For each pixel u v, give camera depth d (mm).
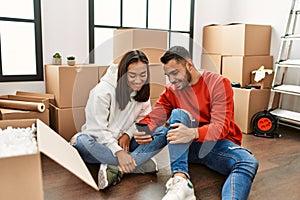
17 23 2262
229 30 2723
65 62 2432
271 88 2490
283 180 1523
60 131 2031
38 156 705
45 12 2291
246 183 1202
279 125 2732
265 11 2850
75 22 2443
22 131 998
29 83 2328
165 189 1389
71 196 1303
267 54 2770
